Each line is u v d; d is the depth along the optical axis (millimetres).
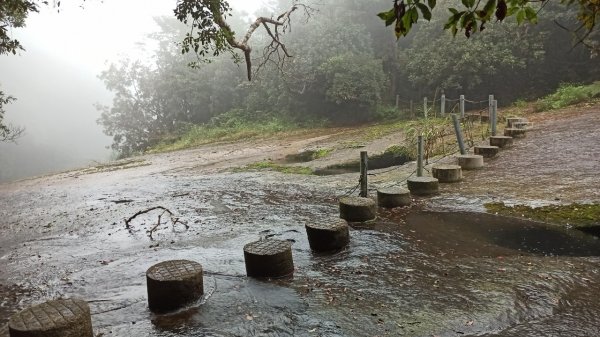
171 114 33531
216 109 32094
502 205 8055
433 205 8500
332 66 24594
